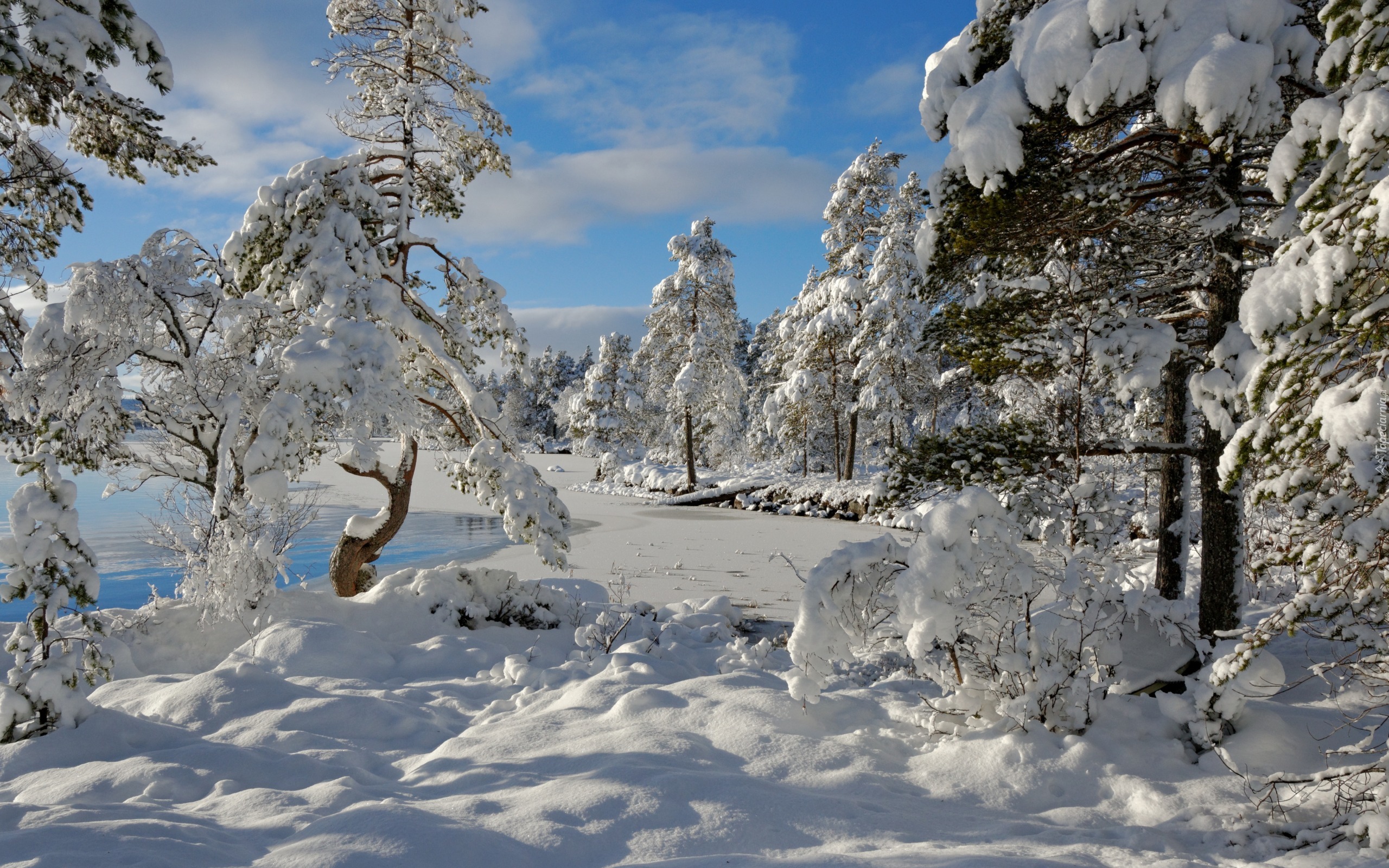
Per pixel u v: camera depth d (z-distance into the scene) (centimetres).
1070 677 542
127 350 871
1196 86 562
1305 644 744
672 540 2411
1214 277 752
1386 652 441
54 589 590
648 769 459
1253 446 450
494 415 1186
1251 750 504
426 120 1252
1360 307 403
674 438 5209
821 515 3139
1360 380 402
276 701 650
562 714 611
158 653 887
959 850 374
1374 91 404
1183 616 577
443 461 1316
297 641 852
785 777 486
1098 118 646
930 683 686
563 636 1063
